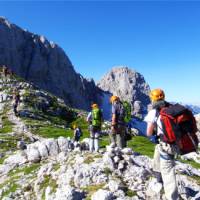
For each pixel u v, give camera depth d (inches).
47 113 3193.9
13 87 3624.5
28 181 735.7
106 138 2140.7
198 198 569.6
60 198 563.2
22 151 962.1
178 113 444.8
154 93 472.7
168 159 466.0
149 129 471.8
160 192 555.5
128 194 575.5
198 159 1423.5
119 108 765.3
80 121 3314.5
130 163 658.8
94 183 614.5
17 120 2449.6
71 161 707.4
